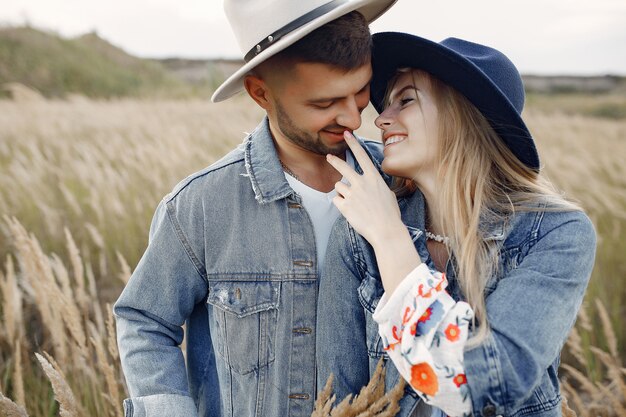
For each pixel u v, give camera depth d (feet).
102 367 6.56
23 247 7.76
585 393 9.68
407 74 4.52
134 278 4.65
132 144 25.57
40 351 9.31
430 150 4.38
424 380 3.64
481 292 4.02
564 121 43.86
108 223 15.03
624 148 30.32
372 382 4.03
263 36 4.26
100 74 83.30
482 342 3.63
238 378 4.65
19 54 78.95
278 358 4.57
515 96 4.64
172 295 4.61
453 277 4.41
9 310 8.25
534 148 4.34
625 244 14.73
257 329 4.56
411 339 3.65
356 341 4.47
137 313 4.62
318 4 4.18
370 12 4.68
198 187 4.63
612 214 16.94
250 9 4.32
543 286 3.84
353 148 4.36
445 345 3.64
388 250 4.03
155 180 17.22
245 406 4.65
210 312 4.82
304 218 4.64
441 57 4.15
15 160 19.92
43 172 19.26
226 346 4.64
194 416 4.44
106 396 7.22
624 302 13.05
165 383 4.41
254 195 4.61
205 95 84.48
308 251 4.63
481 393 3.58
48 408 8.24
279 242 4.59
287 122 4.34
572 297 3.91
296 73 4.07
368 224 4.16
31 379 8.43
